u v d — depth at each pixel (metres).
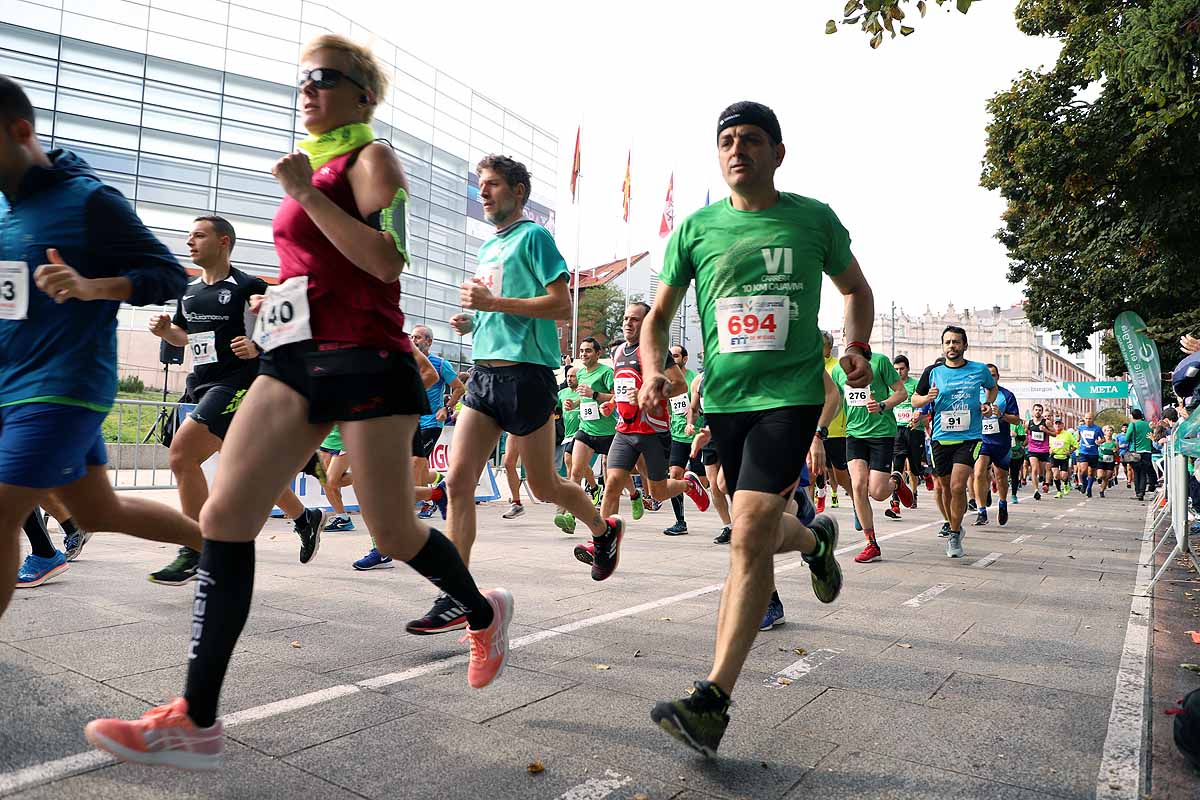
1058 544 8.72
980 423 7.71
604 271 63.06
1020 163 19.16
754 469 2.77
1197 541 8.99
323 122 2.30
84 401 2.60
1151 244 19.11
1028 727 2.83
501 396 3.98
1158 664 3.72
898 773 2.42
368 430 2.32
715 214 3.09
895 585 5.82
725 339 2.98
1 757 2.25
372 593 4.84
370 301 2.29
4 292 2.60
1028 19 19.41
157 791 2.11
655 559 6.81
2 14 28.31
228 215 32.31
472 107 40.16
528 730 2.67
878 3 4.40
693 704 2.42
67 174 2.71
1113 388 39.31
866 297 3.18
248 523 2.20
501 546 7.42
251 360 4.67
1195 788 2.36
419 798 2.15
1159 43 12.95
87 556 5.83
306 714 2.73
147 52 30.67
